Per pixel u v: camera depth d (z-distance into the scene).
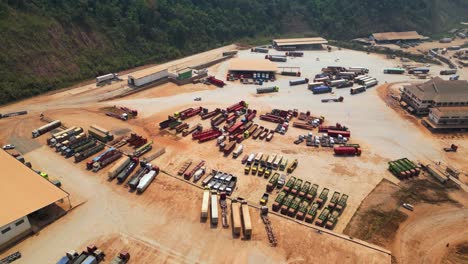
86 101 108.88
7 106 102.62
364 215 65.94
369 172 79.31
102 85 121.12
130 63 139.88
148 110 105.69
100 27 138.25
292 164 78.38
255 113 105.12
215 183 71.38
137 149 82.25
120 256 53.25
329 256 55.28
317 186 72.06
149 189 69.50
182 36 164.12
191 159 80.88
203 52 168.12
